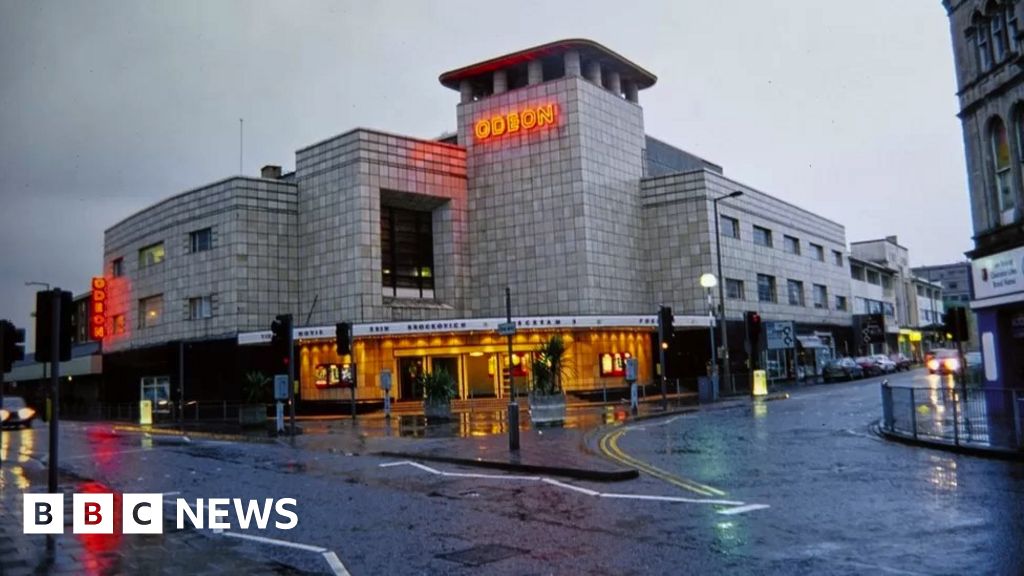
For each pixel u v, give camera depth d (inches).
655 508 423.8
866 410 1037.8
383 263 1856.5
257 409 1254.9
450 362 1729.8
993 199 864.9
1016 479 478.0
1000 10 837.8
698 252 1989.4
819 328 2566.4
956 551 314.3
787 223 2443.4
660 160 2274.9
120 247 2242.9
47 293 497.7
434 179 1910.7
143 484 591.8
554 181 1879.9
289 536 388.5
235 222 1829.5
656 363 1929.1
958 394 638.5
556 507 441.1
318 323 1829.5
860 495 440.8
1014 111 824.3
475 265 1943.9
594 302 1831.9
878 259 3481.8
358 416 1482.5
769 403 1269.7
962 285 5890.8
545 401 1022.4
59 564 327.6
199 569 320.5
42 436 1159.6
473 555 337.7
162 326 1998.0
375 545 364.2
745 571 295.9
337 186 1828.2
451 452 716.0
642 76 2133.4
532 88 1925.4
